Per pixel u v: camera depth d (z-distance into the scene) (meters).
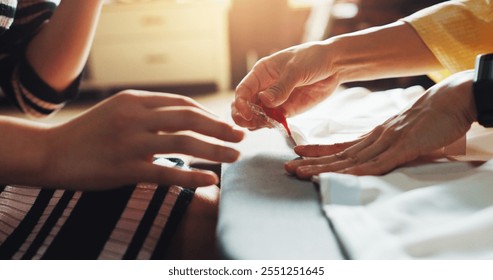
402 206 0.44
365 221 0.43
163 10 3.14
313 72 0.68
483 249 0.40
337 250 0.41
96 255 0.45
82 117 0.48
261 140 0.66
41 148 0.47
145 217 0.48
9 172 0.47
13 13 0.71
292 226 0.44
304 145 0.59
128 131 0.46
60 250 0.46
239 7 3.35
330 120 0.70
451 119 0.53
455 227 0.41
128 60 3.26
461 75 0.56
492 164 0.49
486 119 0.52
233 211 0.46
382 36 0.71
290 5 3.56
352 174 0.52
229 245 0.42
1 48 0.81
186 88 3.42
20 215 0.50
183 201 0.50
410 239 0.40
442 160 0.55
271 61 0.68
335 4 2.65
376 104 0.77
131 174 0.47
